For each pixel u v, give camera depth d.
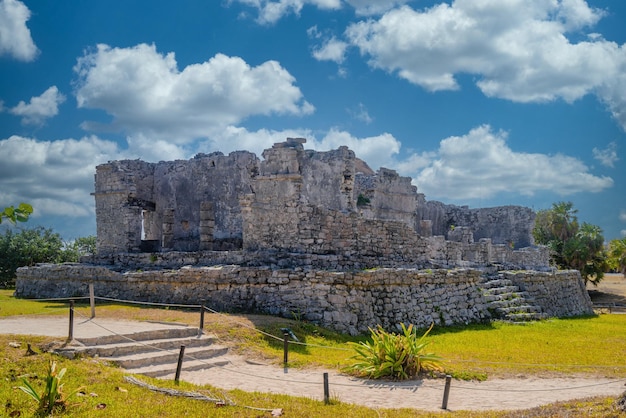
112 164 30.62
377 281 22.23
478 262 33.25
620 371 15.57
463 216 48.44
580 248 59.03
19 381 11.66
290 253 23.20
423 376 14.64
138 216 30.39
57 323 17.88
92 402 10.95
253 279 21.77
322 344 18.52
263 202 24.28
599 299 56.34
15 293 28.86
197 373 14.55
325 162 30.91
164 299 23.12
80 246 51.25
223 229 30.28
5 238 44.94
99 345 14.97
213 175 30.95
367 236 25.56
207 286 22.33
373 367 14.56
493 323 25.98
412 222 40.97
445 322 24.53
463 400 12.70
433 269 26.59
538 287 32.38
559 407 11.09
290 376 14.50
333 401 12.02
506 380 14.63
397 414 11.20
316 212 23.95
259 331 18.09
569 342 20.53
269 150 24.47
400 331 22.11
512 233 45.75
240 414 10.91
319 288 21.14
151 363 14.73
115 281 24.67
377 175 37.78
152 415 10.59
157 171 33.06
